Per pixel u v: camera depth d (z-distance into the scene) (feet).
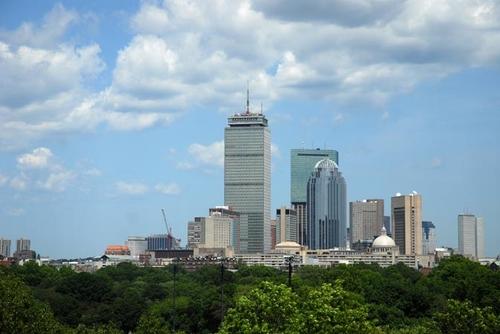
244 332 472.85
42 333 555.28
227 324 488.02
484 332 545.44
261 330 472.03
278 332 478.59
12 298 550.77
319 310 480.64
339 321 481.05
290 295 492.95
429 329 578.25
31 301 573.74
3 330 527.81
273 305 485.56
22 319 549.54
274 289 491.31
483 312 566.36
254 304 487.61
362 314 497.46
